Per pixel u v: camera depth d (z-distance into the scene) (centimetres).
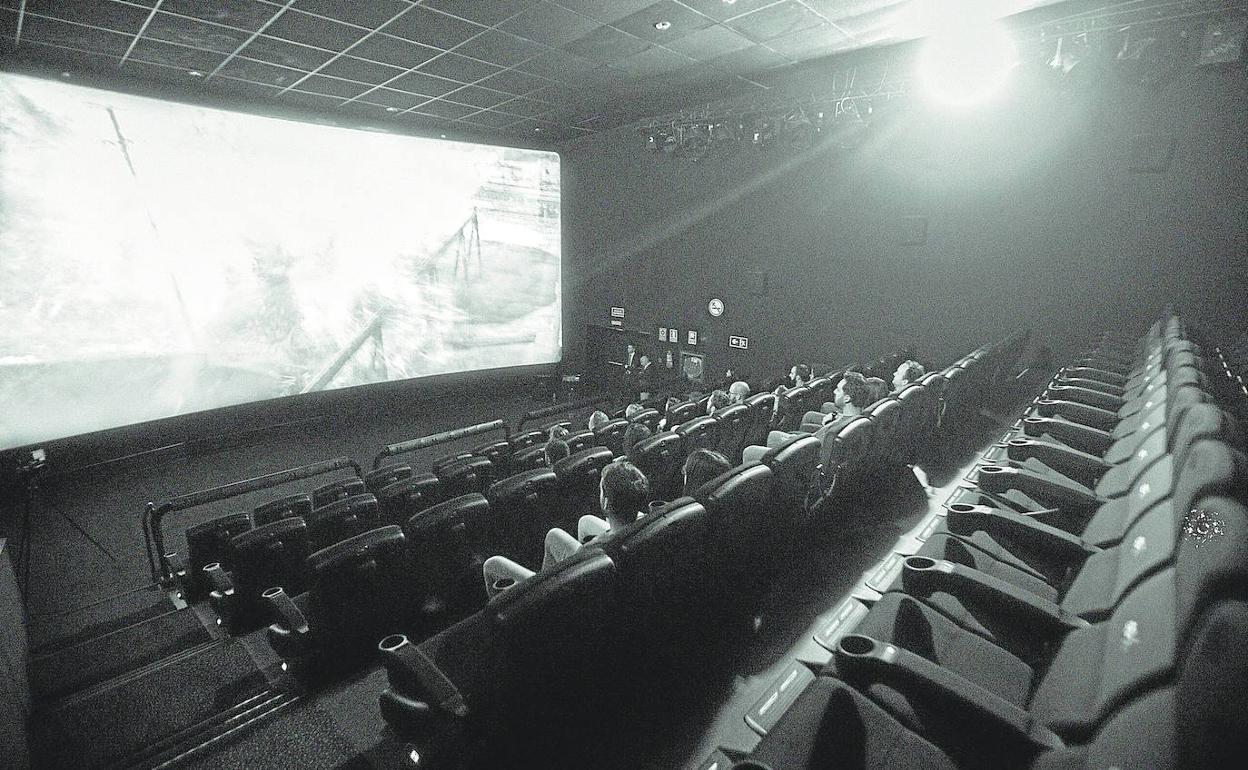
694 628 245
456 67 720
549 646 166
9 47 612
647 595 201
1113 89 661
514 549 335
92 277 704
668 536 200
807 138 826
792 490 288
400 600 287
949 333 821
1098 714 126
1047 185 719
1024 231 743
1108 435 342
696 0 541
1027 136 723
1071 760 120
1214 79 604
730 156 982
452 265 1076
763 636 255
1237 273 616
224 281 818
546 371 1263
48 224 666
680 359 1147
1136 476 238
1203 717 87
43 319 670
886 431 380
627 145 1159
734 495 233
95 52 635
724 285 1060
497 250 1134
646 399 864
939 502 396
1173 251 649
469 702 164
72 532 591
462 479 427
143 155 734
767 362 1023
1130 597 151
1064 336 731
